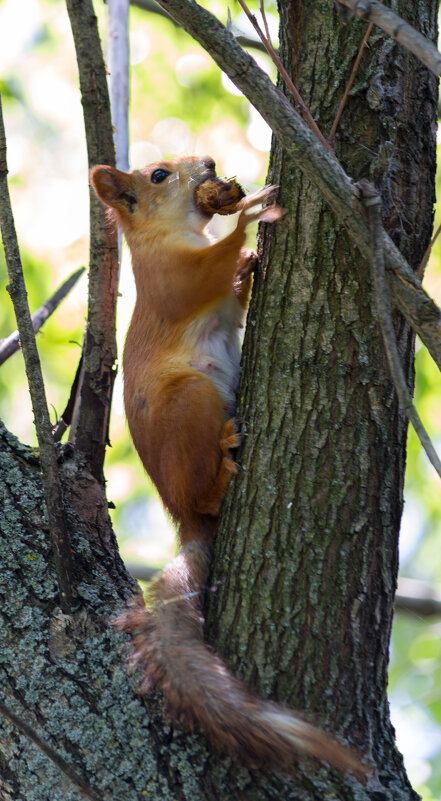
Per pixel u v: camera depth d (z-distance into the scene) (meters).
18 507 6.38
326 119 6.62
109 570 6.50
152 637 6.05
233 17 13.82
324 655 6.02
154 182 9.22
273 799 5.44
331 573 6.15
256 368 6.69
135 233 9.12
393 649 15.37
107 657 5.82
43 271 14.72
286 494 6.30
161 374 8.31
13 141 17.44
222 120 15.75
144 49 15.69
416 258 6.59
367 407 6.35
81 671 5.71
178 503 7.87
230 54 5.30
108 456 14.31
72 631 5.88
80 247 15.47
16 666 5.66
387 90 6.60
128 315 12.30
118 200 9.24
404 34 4.57
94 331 7.40
